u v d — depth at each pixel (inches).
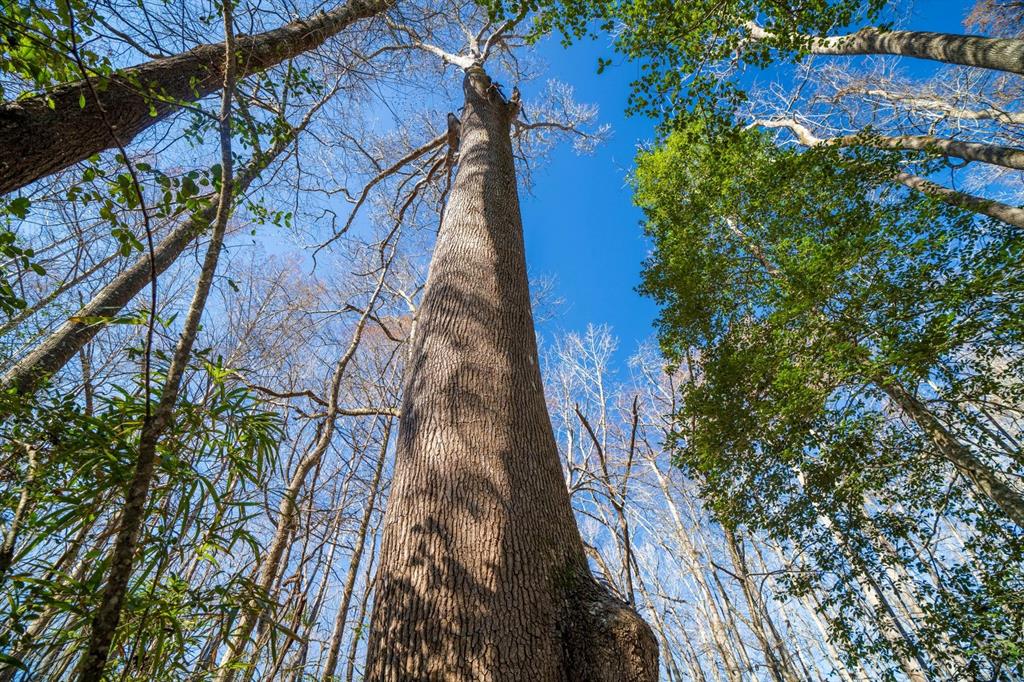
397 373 367.9
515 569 68.3
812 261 171.2
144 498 50.1
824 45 215.0
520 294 122.3
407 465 85.4
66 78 73.8
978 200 189.9
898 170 189.9
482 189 152.5
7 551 55.8
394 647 63.1
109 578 45.7
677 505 462.0
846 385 169.3
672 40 179.9
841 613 187.0
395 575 71.4
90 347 143.5
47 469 61.3
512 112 219.8
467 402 89.5
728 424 194.7
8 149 72.8
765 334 197.0
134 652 64.0
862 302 160.1
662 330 247.1
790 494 196.5
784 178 200.4
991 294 140.0
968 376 162.7
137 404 66.6
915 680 239.9
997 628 152.1
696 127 209.5
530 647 62.0
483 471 79.0
